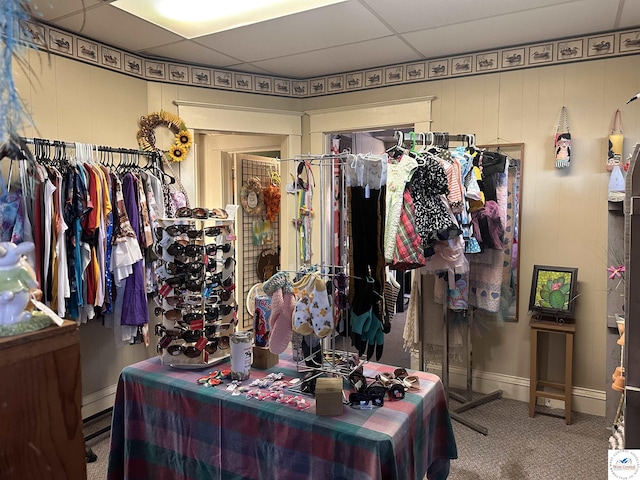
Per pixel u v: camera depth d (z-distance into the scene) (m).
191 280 2.01
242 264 4.77
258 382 1.90
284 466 1.65
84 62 2.96
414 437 1.69
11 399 0.59
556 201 3.13
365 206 1.89
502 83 3.23
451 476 2.40
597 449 2.66
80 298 2.51
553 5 2.50
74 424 0.66
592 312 3.08
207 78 3.65
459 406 3.19
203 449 1.83
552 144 3.11
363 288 1.89
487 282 3.05
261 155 5.42
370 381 1.90
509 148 3.24
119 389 2.04
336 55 3.38
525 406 3.25
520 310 3.29
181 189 3.38
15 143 0.62
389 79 3.63
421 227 2.16
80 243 2.52
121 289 2.83
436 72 3.45
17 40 0.62
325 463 1.56
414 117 3.54
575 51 3.01
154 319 3.45
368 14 2.62
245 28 2.83
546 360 3.26
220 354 2.12
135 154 3.07
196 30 2.87
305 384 1.82
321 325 1.81
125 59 3.24
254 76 3.85
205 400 1.81
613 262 2.69
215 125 3.67
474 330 3.37
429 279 3.23
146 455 1.99
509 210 3.24
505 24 2.78
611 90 2.93
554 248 3.16
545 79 3.11
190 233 1.99
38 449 0.62
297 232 2.14
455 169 2.32
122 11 2.57
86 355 3.08
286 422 1.63
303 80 4.01
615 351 2.77
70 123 2.88
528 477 2.39
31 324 0.63
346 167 1.91
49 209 2.33
